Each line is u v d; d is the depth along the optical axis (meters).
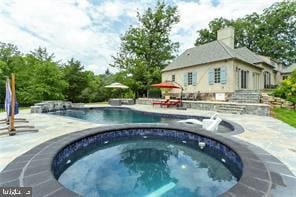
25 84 23.09
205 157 5.97
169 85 18.59
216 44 22.39
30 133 7.28
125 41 30.34
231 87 18.70
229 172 4.78
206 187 3.94
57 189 3.07
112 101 23.28
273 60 31.70
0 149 5.25
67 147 5.68
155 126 8.30
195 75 22.58
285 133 7.36
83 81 30.33
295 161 4.47
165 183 4.10
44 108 15.52
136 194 3.66
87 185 4.02
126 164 5.31
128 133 8.17
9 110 7.32
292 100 13.95
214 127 8.30
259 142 6.09
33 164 4.08
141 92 30.64
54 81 22.75
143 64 28.42
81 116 15.38
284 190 3.12
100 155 6.10
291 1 33.56
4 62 22.81
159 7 30.41
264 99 15.52
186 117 13.20
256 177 3.52
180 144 7.46
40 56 28.86
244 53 24.23
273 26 34.94
